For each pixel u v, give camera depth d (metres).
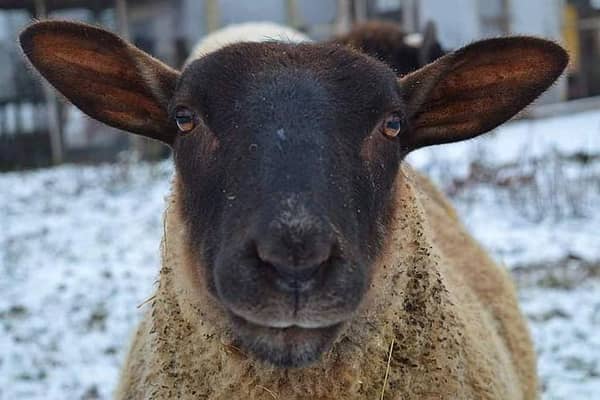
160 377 0.81
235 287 0.67
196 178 0.77
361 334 0.77
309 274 0.66
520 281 1.93
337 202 0.70
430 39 1.89
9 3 4.20
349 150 0.74
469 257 1.03
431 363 0.80
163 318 0.81
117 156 4.01
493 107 0.88
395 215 0.80
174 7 4.20
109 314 1.85
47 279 2.09
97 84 0.87
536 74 0.86
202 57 0.80
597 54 5.30
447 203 1.16
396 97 0.79
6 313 1.86
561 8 4.98
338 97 0.75
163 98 0.86
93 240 2.46
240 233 0.68
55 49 0.85
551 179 2.78
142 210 2.84
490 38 0.84
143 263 2.21
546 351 1.58
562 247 2.18
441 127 0.88
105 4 4.20
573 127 4.17
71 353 1.65
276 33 1.45
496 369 0.86
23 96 4.26
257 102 0.74
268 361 0.71
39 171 3.86
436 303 0.81
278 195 0.68
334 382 0.77
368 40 1.82
